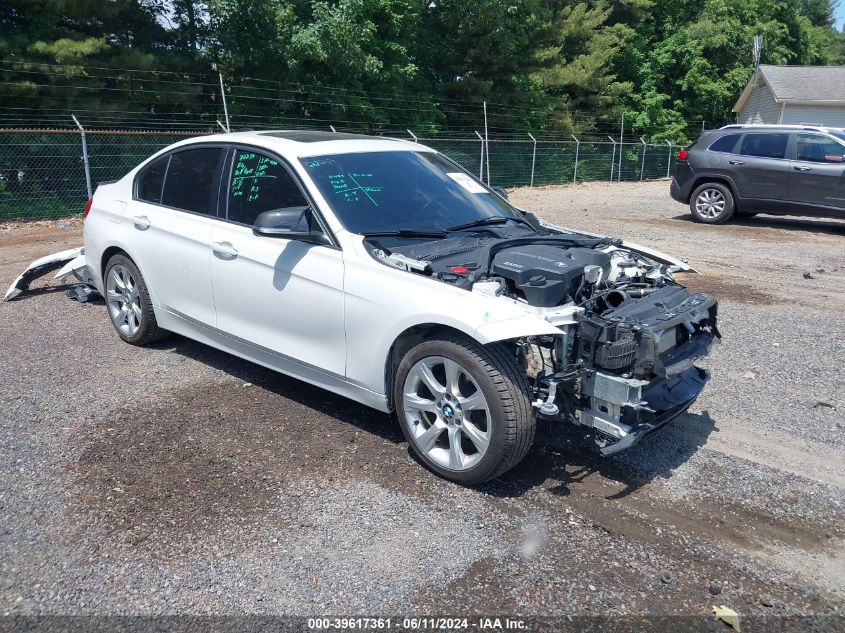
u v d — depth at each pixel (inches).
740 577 128.7
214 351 233.1
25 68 589.6
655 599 122.0
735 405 203.9
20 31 607.5
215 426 180.1
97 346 236.7
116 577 124.2
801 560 134.0
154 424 180.4
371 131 869.2
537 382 147.9
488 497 151.4
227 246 190.9
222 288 194.2
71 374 212.1
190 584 123.0
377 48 867.4
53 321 263.7
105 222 236.4
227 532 137.0
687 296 168.6
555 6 1279.5
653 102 1364.4
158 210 216.8
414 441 160.4
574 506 149.1
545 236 184.2
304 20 784.3
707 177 551.2
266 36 733.3
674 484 159.2
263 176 191.5
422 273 158.1
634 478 161.0
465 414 150.2
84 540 133.7
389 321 157.5
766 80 1349.7
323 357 174.4
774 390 215.8
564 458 169.0
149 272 218.2
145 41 700.0
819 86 1312.7
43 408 188.4
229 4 685.9
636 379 143.3
